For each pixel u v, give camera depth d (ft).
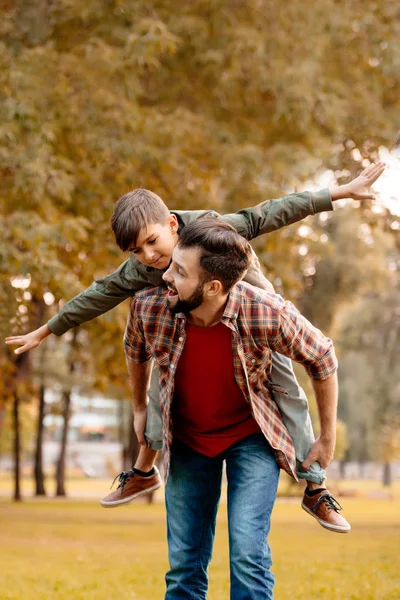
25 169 34.19
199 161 43.21
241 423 12.10
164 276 11.08
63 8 40.09
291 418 12.20
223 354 11.47
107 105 38.29
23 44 40.52
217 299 11.05
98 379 46.60
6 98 35.45
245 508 11.59
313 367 11.75
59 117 37.58
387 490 174.91
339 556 33.68
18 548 37.76
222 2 41.93
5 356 44.96
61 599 21.54
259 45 41.32
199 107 44.96
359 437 152.15
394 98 48.37
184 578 12.20
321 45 43.80
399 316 87.30
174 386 11.84
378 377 89.20
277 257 44.55
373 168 12.42
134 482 13.37
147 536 45.91
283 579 25.63
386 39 44.09
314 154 44.80
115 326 37.65
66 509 81.10
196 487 12.23
